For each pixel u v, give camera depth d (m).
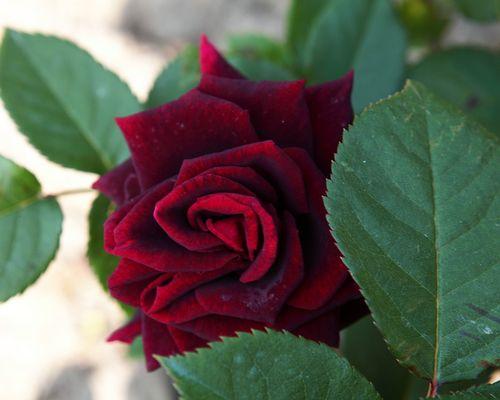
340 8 0.53
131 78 1.02
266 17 1.01
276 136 0.40
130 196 0.41
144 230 0.39
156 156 0.40
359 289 0.39
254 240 0.38
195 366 0.36
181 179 0.39
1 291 0.45
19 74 0.48
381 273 0.37
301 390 0.36
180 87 0.48
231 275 0.39
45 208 0.46
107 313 1.00
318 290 0.39
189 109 0.40
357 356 0.50
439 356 0.37
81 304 1.00
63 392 0.97
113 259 0.47
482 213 0.37
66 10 1.04
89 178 0.97
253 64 0.51
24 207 0.46
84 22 1.04
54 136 0.48
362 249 0.37
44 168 0.96
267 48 0.61
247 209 0.38
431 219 0.38
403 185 0.38
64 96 0.49
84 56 0.49
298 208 0.39
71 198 0.99
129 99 0.49
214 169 0.38
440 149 0.38
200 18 1.03
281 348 0.36
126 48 1.04
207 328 0.39
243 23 1.01
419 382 0.49
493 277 0.37
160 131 0.40
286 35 0.56
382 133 0.38
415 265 0.37
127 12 1.04
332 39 0.54
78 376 0.97
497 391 0.37
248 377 0.36
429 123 0.38
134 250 0.39
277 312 0.39
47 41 0.49
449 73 0.55
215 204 0.38
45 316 1.00
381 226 0.37
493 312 0.37
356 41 0.53
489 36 0.92
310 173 0.39
